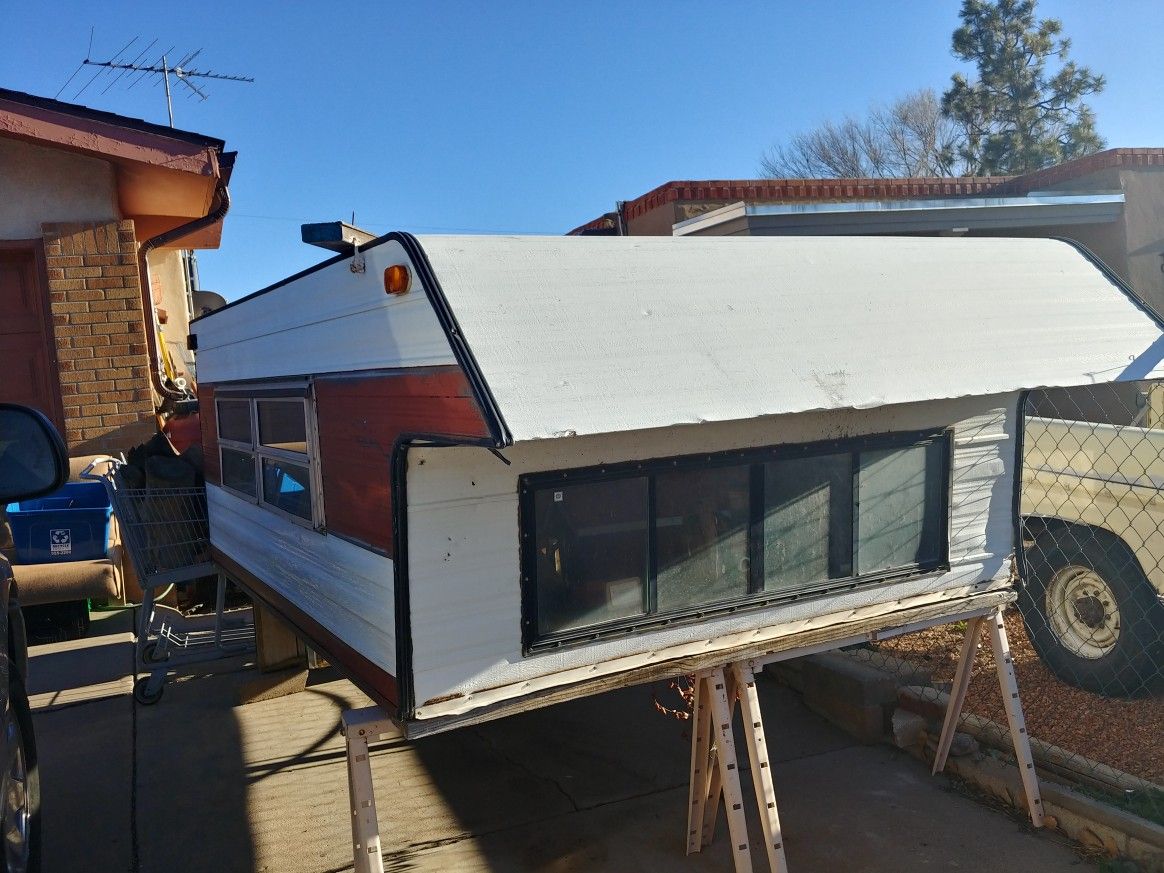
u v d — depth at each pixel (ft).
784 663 16.17
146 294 25.86
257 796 13.20
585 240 9.64
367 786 8.87
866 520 10.84
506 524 8.89
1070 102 95.71
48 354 23.47
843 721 14.53
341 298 10.05
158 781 13.70
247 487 14.39
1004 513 11.84
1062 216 31.19
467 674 8.80
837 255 10.94
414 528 8.47
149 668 16.81
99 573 19.95
